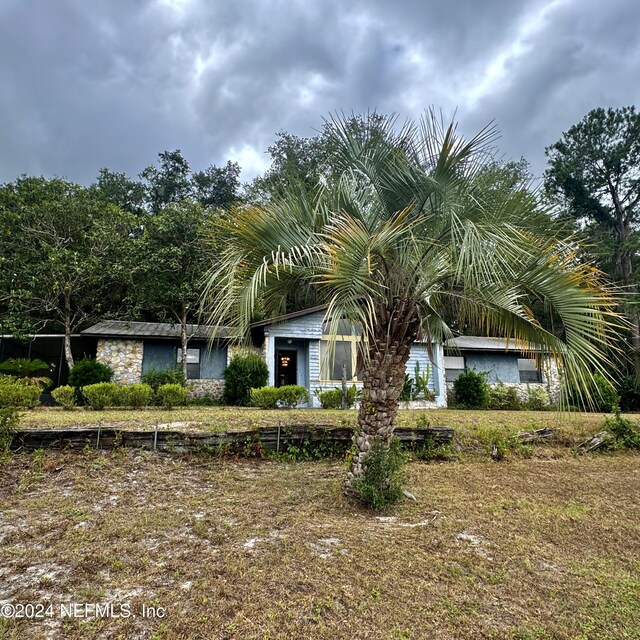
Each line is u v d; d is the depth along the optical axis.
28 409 9.10
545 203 4.32
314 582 2.97
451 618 2.66
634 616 2.79
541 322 4.51
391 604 2.77
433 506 4.81
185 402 12.31
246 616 2.56
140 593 2.76
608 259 19.78
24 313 14.29
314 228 4.43
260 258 4.40
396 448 5.12
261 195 5.16
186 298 14.48
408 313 4.73
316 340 14.16
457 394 15.07
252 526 3.94
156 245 14.68
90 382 12.50
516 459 7.55
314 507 4.56
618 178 24.36
